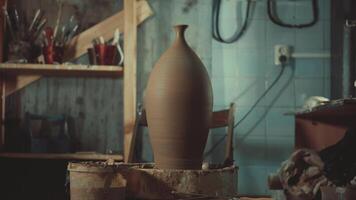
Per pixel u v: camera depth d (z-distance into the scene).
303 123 3.48
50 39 3.37
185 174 2.21
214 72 3.66
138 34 3.62
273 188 3.00
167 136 2.28
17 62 3.36
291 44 3.65
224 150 3.63
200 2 3.63
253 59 3.66
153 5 3.62
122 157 3.33
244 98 3.66
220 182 2.25
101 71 3.38
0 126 3.46
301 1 3.65
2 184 3.50
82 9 3.61
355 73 3.36
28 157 3.34
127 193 2.21
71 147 3.46
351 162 2.91
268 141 3.65
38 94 3.58
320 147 3.45
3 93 3.55
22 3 3.59
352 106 2.67
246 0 3.66
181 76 2.28
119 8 3.62
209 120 2.33
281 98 3.66
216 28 3.64
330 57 3.65
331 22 3.64
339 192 2.48
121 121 3.61
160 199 2.21
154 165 2.38
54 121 3.48
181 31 2.38
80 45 3.56
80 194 2.12
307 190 2.84
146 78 3.62
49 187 3.52
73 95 3.60
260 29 3.66
